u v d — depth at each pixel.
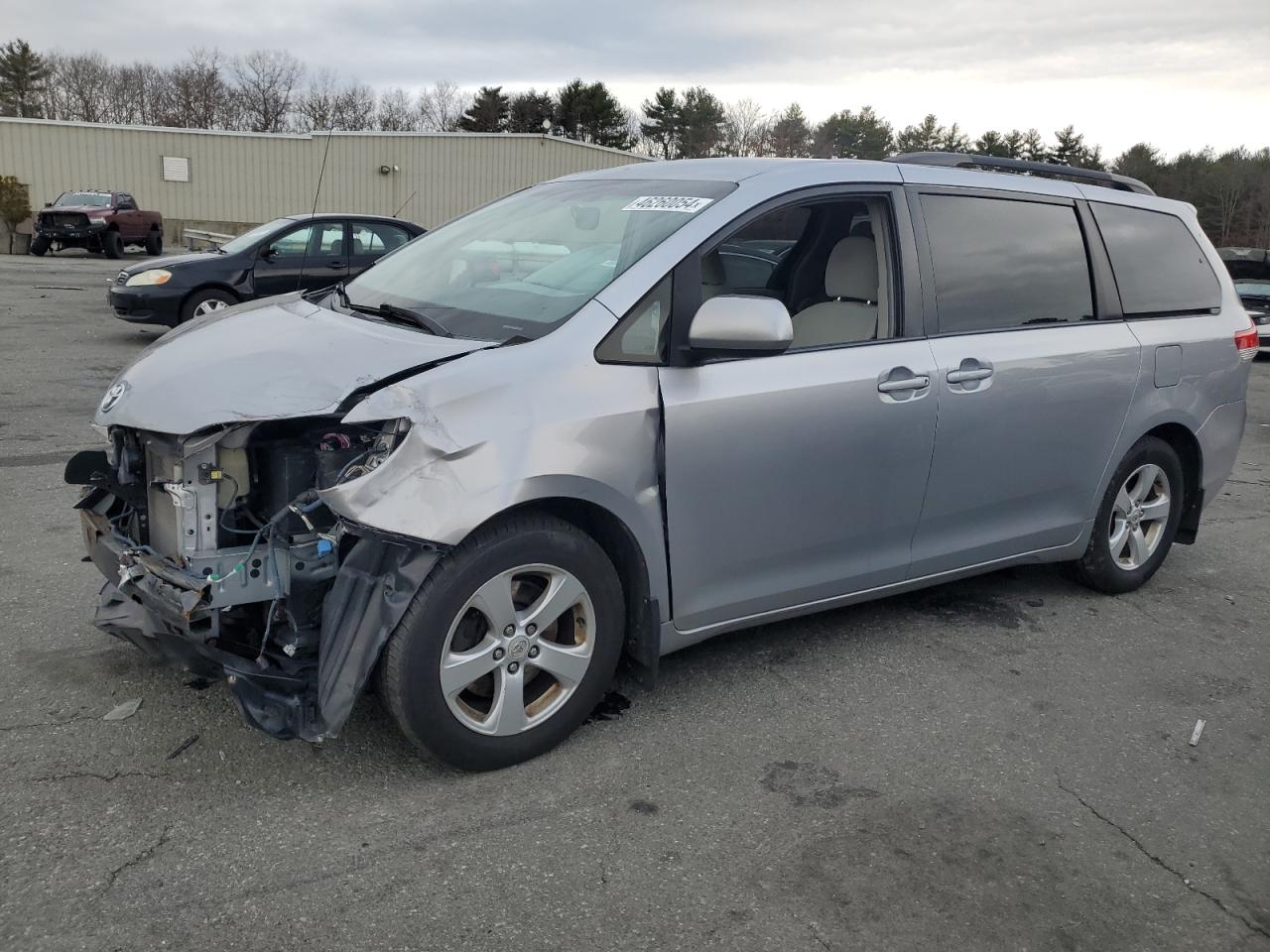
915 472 3.95
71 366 10.27
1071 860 2.90
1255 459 9.05
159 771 3.08
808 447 3.61
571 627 3.29
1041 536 4.59
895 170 4.06
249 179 37.69
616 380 3.21
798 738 3.49
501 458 2.93
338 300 3.93
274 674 2.92
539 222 4.00
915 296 3.96
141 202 36.88
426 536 2.81
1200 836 3.06
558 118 84.94
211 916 2.47
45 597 4.34
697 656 4.11
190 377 3.05
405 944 2.41
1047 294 4.44
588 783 3.14
